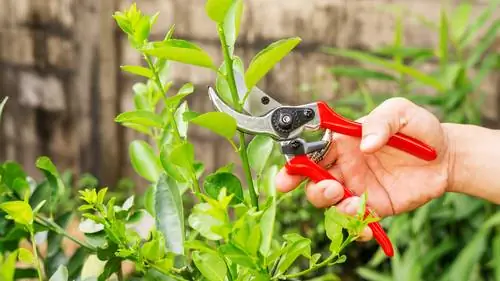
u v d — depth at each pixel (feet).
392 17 10.38
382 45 10.48
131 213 3.67
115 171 12.53
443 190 4.57
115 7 12.17
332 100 10.85
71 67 12.78
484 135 4.66
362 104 10.00
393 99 4.28
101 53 12.36
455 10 9.68
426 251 9.04
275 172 3.54
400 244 9.41
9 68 13.47
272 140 3.60
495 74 9.96
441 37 8.77
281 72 11.12
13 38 13.33
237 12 3.31
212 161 11.81
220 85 3.45
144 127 3.88
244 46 11.18
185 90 3.46
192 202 9.91
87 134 12.74
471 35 8.89
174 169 3.44
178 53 3.08
